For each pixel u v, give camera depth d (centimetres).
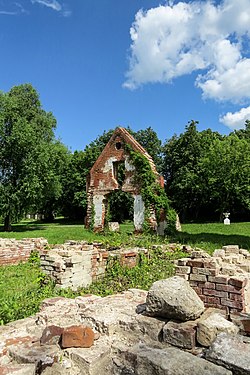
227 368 288
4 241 1383
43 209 5356
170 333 345
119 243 1506
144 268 996
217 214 4875
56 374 317
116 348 347
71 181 5197
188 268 584
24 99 3769
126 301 493
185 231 2275
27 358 326
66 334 350
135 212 2184
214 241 1567
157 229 2078
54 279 798
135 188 2203
